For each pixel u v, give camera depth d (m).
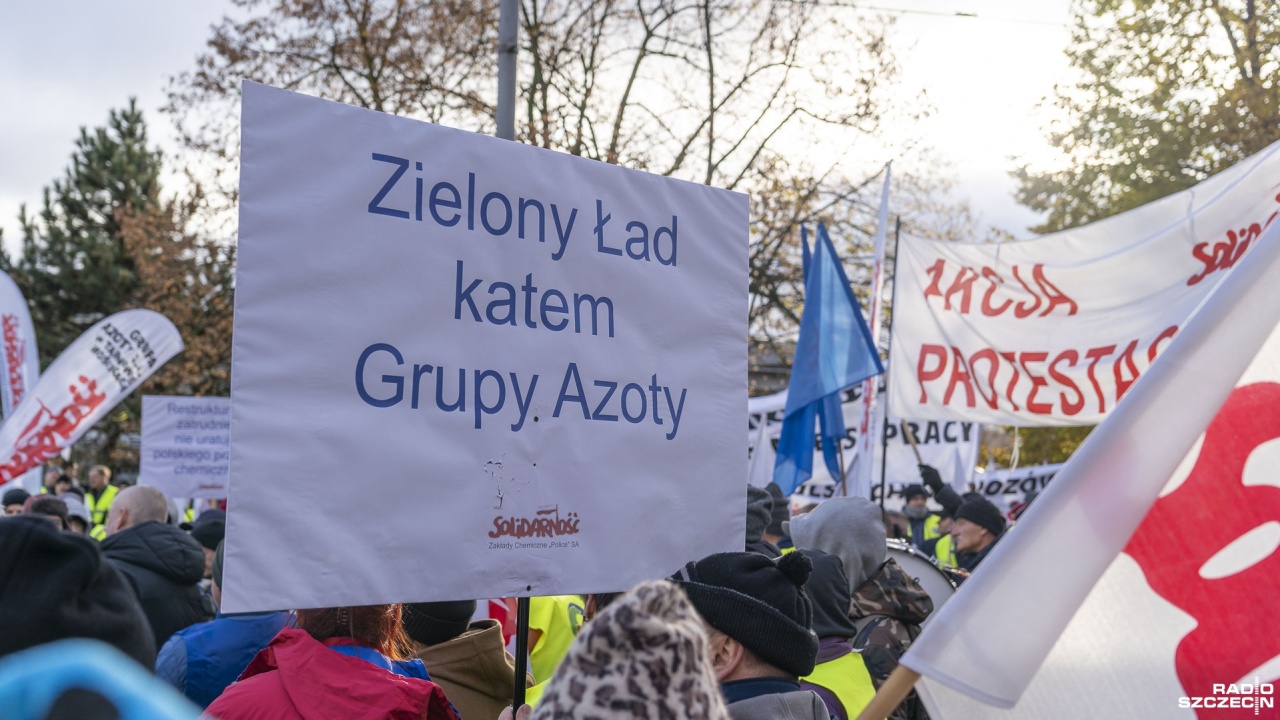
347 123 2.52
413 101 19.38
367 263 2.51
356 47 19.73
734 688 2.29
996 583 1.88
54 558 1.35
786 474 7.07
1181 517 1.97
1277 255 2.03
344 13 19.56
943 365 7.07
